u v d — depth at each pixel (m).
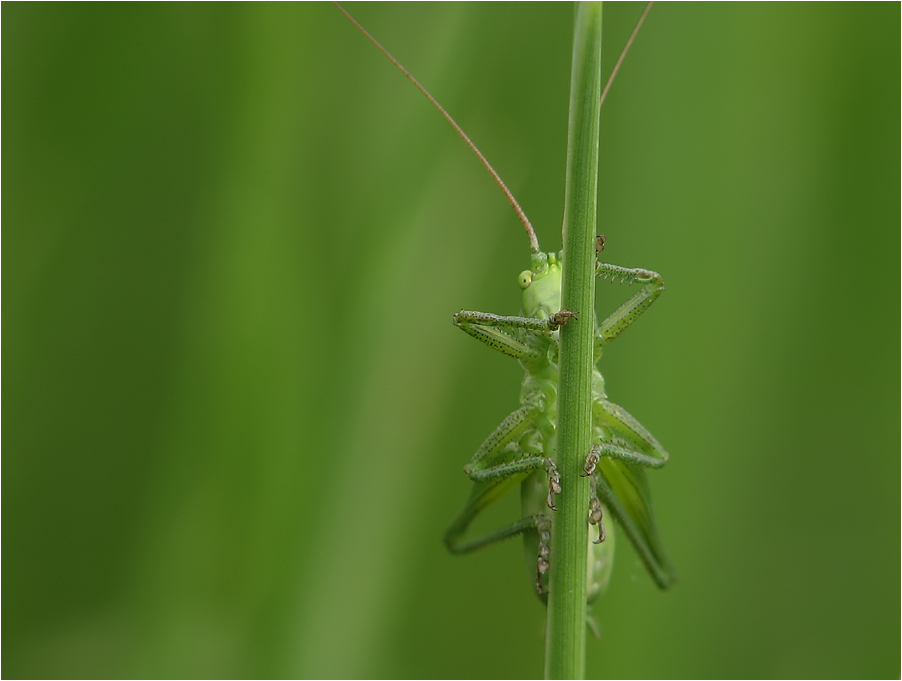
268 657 0.17
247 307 0.17
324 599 0.17
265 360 0.17
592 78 0.16
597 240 0.17
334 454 0.17
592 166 0.16
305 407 0.17
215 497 0.17
